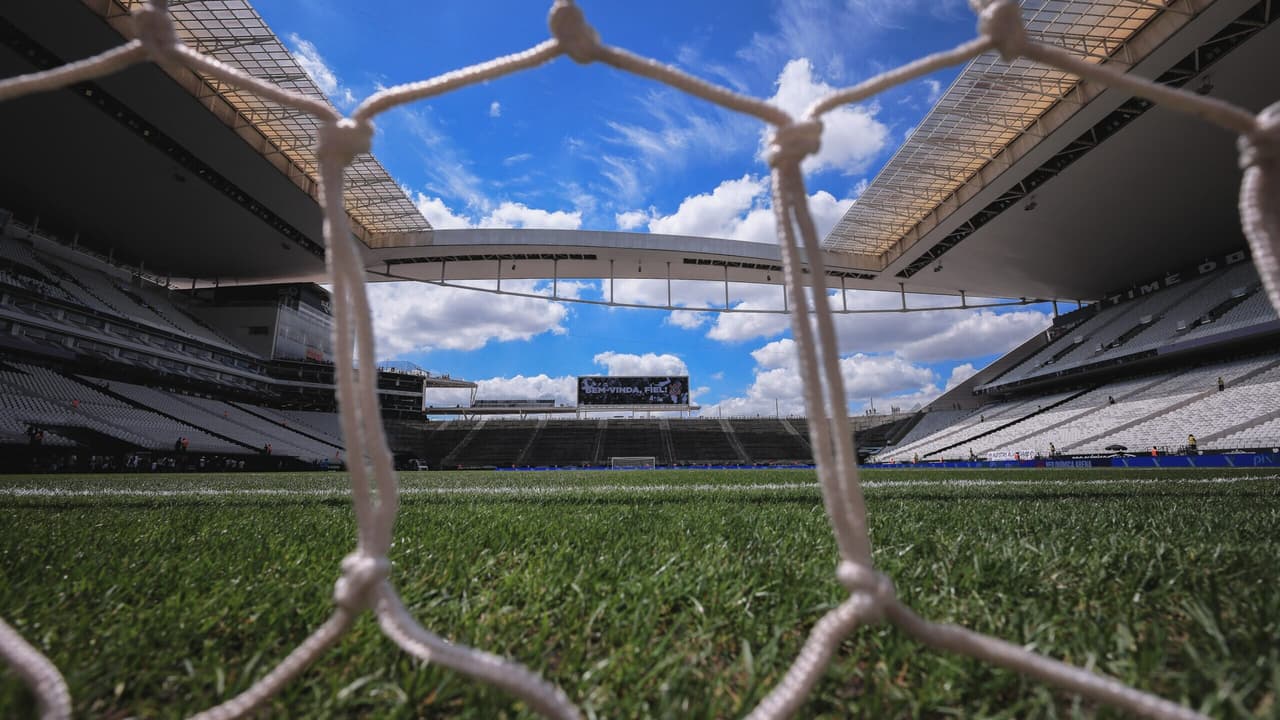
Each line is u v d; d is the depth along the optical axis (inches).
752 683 42.1
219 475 608.4
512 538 105.9
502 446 1765.5
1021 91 634.2
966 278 1162.0
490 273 1226.6
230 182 864.9
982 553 82.7
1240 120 30.8
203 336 1300.4
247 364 1374.3
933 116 681.6
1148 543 91.1
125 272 1248.8
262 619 56.9
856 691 43.9
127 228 1035.3
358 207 957.2
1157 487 249.4
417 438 1727.4
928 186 834.2
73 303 989.8
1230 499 175.3
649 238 1108.5
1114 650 48.8
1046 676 29.1
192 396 1239.5
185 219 987.9
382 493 33.5
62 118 705.0
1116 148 697.6
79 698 40.7
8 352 870.4
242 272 1298.0
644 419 2037.4
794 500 201.9
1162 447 885.2
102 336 1033.5
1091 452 969.5
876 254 1069.1
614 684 44.4
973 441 1291.8
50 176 845.8
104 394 992.2
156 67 598.9
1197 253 1062.4
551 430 1892.2
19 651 29.3
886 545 95.7
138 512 159.6
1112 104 610.2
